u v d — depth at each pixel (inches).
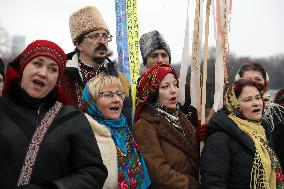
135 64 156.4
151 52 175.9
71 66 145.2
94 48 147.5
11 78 99.5
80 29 147.9
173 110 139.9
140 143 130.0
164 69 138.3
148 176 124.1
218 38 146.1
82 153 97.5
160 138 131.6
